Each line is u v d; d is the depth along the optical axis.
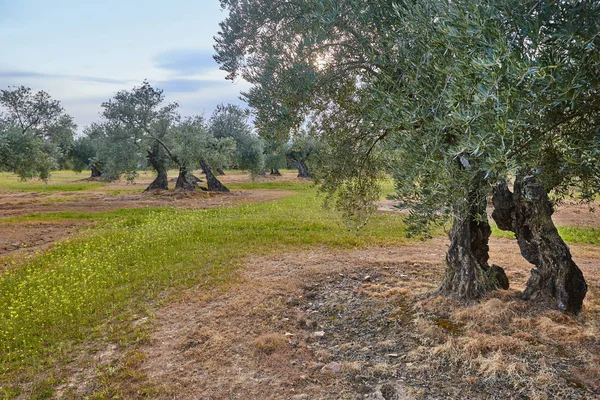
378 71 4.89
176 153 29.02
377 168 6.88
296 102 5.33
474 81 2.89
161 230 13.28
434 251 10.30
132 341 5.41
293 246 10.81
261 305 6.40
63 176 52.72
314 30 4.70
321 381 4.36
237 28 5.70
